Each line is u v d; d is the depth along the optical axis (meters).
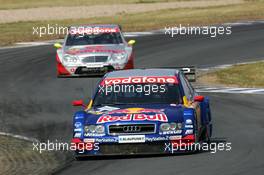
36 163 38.72
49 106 62.19
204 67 85.25
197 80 75.81
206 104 44.12
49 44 110.50
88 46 76.62
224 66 85.38
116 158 38.94
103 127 38.50
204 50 98.75
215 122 51.66
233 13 144.75
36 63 90.62
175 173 33.97
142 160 37.75
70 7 186.38
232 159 37.09
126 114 38.88
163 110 39.09
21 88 72.75
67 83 73.88
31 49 104.88
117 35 78.19
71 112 59.03
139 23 135.50
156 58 92.69
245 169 34.47
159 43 106.62
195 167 35.22
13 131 51.19
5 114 59.03
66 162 38.81
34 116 57.69
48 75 80.31
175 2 192.62
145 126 38.16
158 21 136.88
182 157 38.03
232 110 57.00
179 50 99.06
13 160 39.72
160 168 35.31
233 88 70.19
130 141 38.19
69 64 75.56
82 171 36.06
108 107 40.38
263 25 124.81
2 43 112.75
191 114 38.66
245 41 106.31
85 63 75.00
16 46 109.25
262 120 51.72
